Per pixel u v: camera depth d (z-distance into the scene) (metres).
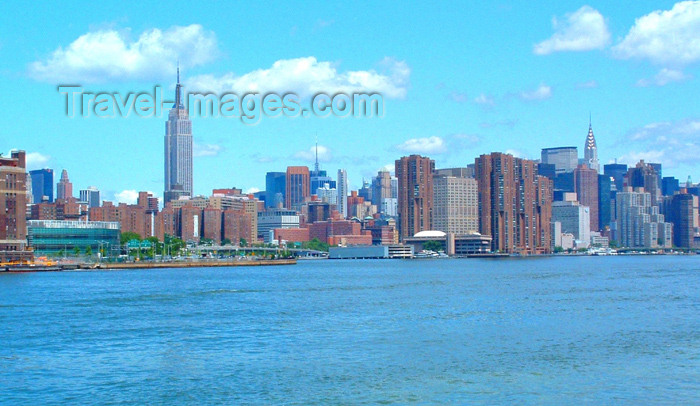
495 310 157.88
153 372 97.19
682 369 96.50
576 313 151.88
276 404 83.00
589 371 95.81
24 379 94.00
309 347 113.12
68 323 139.50
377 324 136.38
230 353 109.00
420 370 97.00
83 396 86.56
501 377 93.12
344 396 85.69
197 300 184.38
